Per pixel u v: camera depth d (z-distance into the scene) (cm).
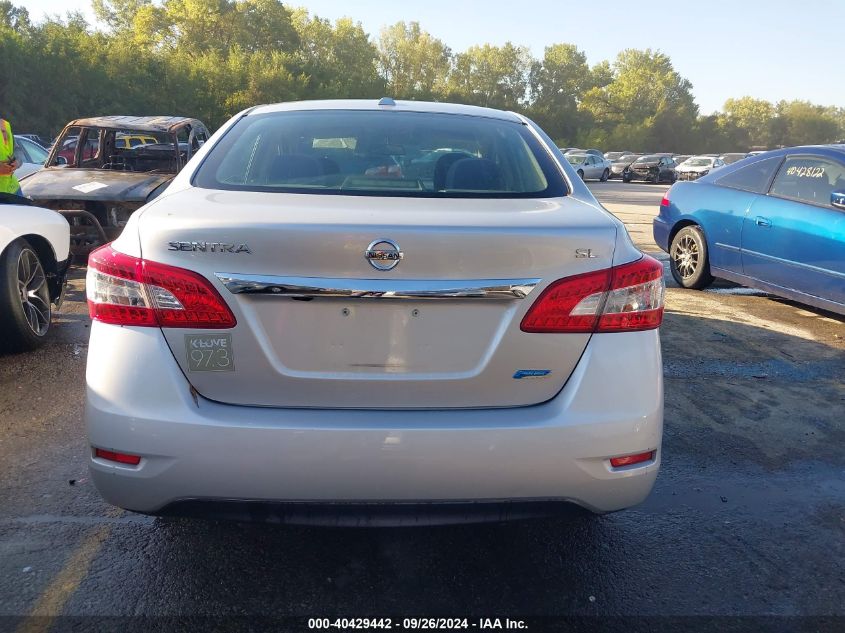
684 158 4875
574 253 207
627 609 236
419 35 9331
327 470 200
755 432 383
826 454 360
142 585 239
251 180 253
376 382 204
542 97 9650
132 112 4628
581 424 206
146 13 7062
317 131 288
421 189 253
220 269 199
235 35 7200
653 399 215
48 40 4325
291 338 203
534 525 285
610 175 3878
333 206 219
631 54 11231
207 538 267
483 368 206
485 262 201
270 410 204
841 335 572
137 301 203
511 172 269
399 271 198
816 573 260
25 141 1200
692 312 629
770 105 13400
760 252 630
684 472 336
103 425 203
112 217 699
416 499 204
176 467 200
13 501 289
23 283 465
